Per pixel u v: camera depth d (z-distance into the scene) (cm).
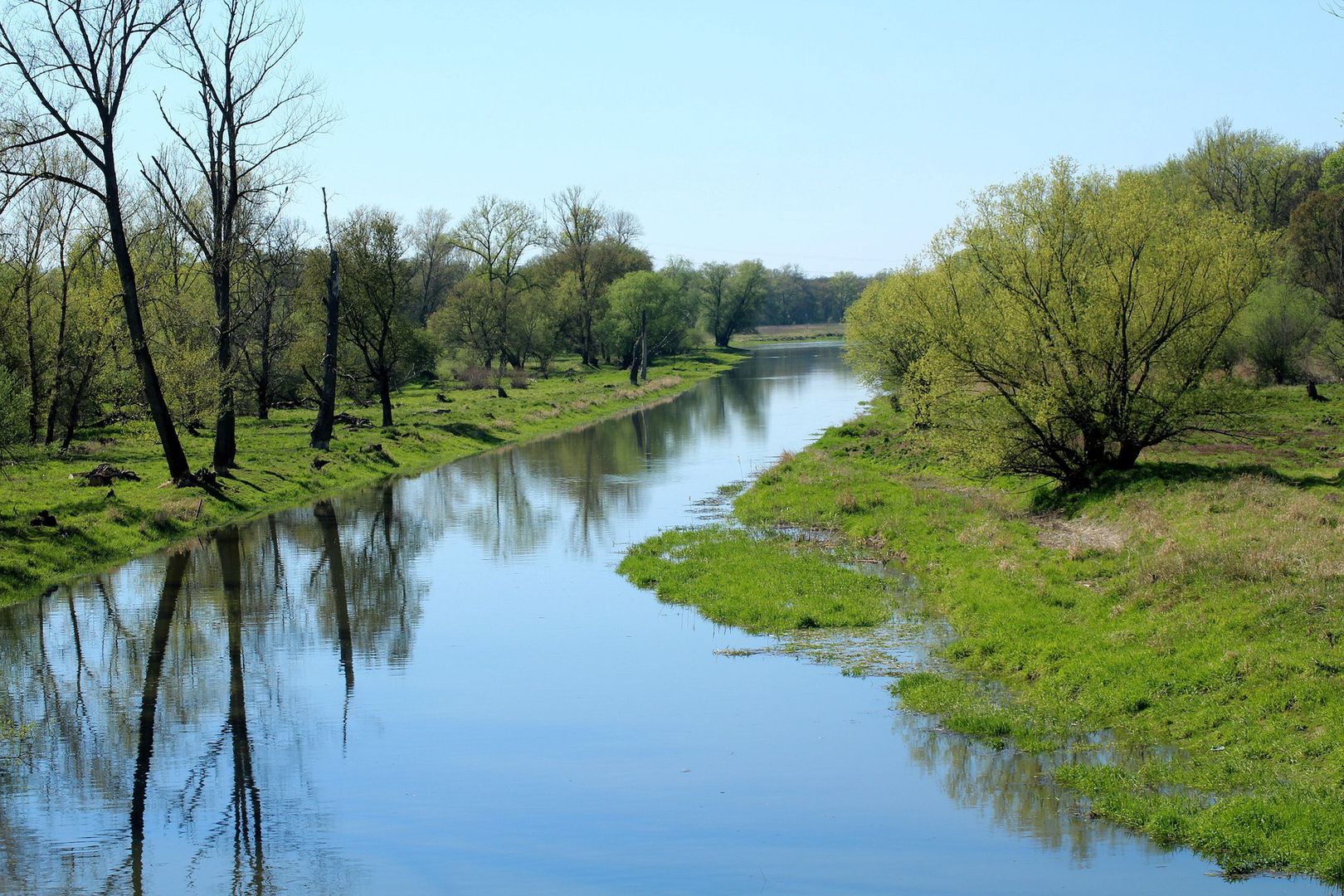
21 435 3359
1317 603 1638
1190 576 1872
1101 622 1827
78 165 4312
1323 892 1077
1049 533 2556
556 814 1357
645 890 1166
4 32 2891
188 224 3656
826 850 1236
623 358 11812
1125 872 1148
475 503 3750
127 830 1360
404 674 1927
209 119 3619
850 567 2555
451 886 1186
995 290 3045
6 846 1317
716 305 15462
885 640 1995
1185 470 2814
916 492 3303
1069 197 2905
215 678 1923
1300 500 2297
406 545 3064
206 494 3456
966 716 1574
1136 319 2825
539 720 1684
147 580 2623
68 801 1446
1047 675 1681
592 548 2997
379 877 1223
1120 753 1421
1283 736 1349
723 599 2317
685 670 1900
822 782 1420
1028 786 1369
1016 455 2969
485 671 1931
